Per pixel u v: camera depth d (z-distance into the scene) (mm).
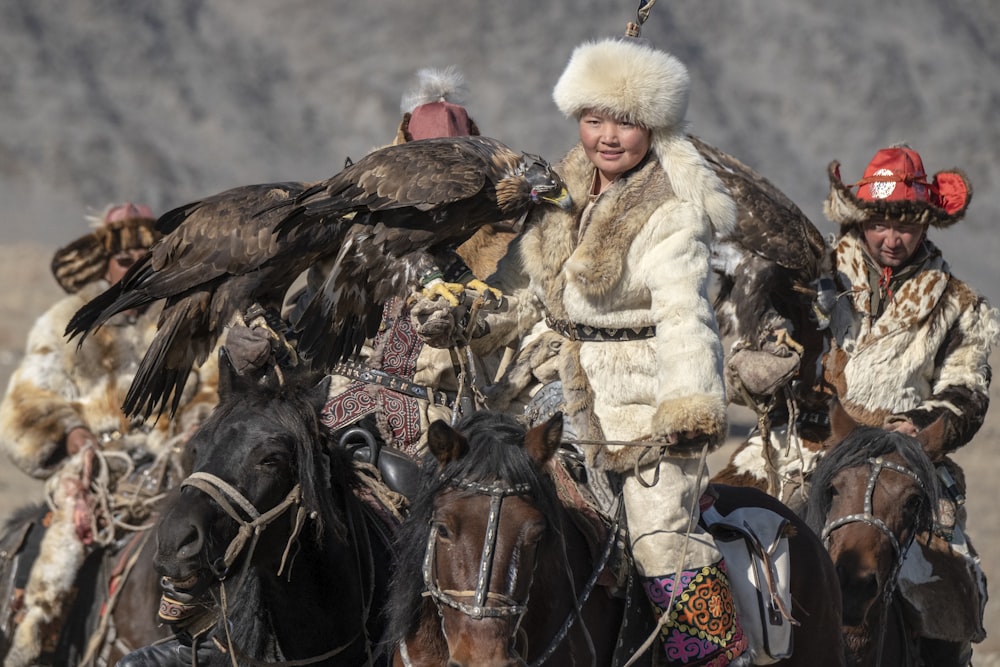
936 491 17312
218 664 14125
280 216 14047
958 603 18531
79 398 21438
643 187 14141
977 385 19250
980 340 19562
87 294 21875
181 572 12461
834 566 16297
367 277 13461
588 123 14461
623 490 14234
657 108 14031
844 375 19531
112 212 22594
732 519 15203
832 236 20547
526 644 12414
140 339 21609
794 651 15320
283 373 13930
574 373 14289
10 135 186500
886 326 19500
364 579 13977
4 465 49625
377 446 14789
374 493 14266
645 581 14008
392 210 13211
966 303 19594
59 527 20016
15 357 68062
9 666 19812
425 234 13258
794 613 15312
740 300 16625
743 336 16562
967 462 54031
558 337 14719
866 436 17312
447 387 15352
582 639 13281
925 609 18391
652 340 14125
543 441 12523
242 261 14031
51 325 21547
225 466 12789
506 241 16469
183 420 21203
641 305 14195
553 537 12609
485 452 12273
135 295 14398
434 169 13148
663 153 14266
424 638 12695
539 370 14742
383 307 14312
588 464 14156
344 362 14547
